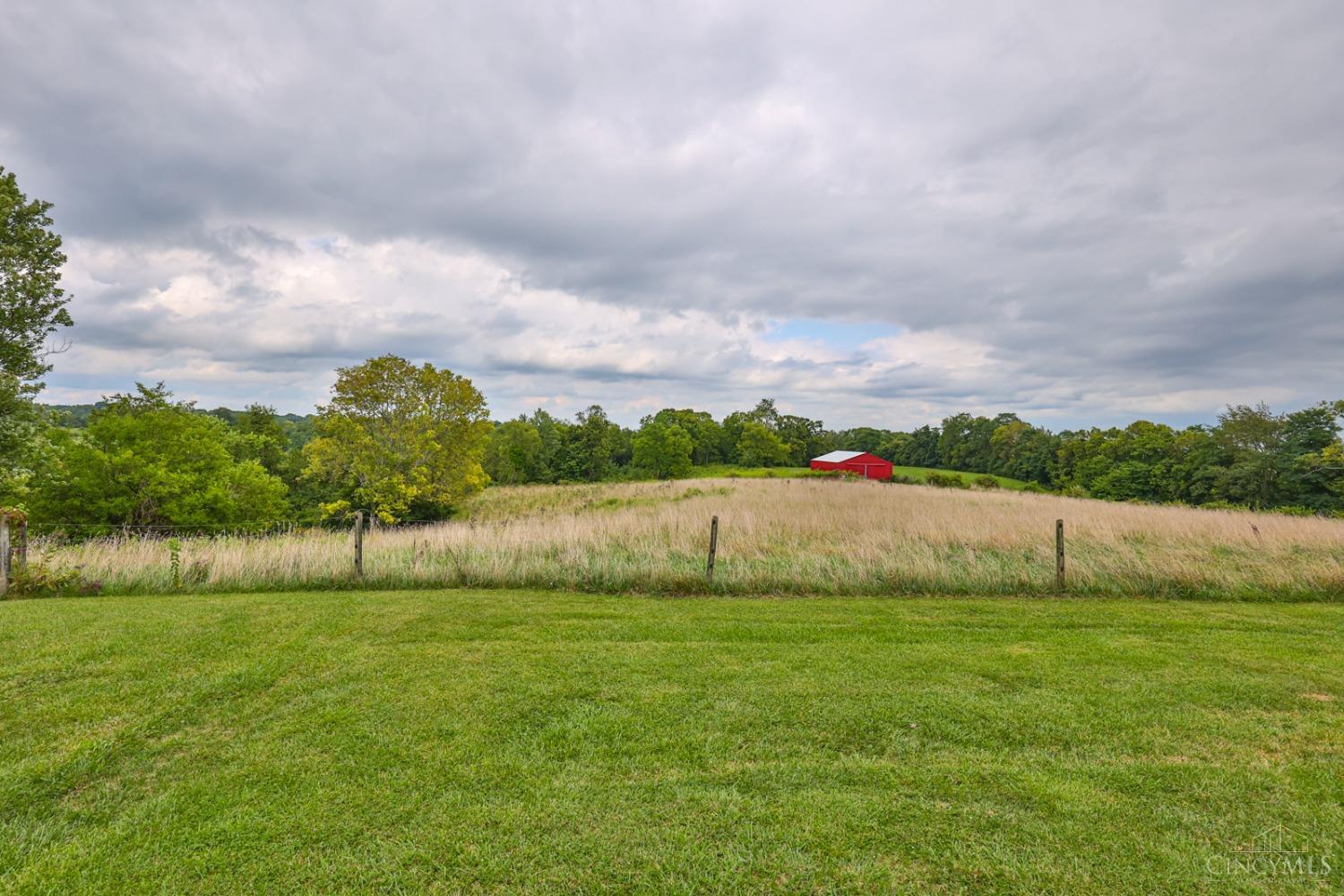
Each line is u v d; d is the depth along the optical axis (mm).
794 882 2363
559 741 3564
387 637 5785
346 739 3562
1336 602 8242
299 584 8688
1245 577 8812
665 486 37750
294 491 37844
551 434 74812
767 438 87812
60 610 6781
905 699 4250
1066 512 17844
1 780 3049
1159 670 4953
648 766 3270
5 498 15539
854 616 7031
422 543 10312
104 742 3479
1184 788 3064
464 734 3646
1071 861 2484
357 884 2334
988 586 8641
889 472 68562
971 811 2848
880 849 2566
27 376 16906
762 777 3162
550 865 2457
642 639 5840
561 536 10938
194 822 2730
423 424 25703
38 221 17469
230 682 4465
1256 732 3744
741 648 5539
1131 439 67000
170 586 8367
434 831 2674
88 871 2400
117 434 21531
